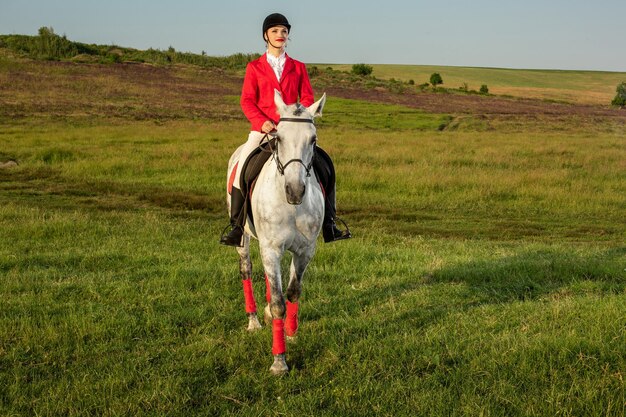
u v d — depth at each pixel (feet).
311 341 16.71
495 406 12.81
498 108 190.90
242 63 264.52
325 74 250.78
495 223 39.99
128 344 16.78
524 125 139.33
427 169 56.29
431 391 13.52
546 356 14.84
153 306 19.89
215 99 165.99
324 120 129.29
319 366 15.15
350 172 54.24
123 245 28.66
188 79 210.18
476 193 47.50
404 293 21.83
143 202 44.75
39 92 152.46
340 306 20.22
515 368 14.38
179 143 78.13
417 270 25.03
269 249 15.49
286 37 16.80
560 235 36.65
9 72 180.45
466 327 17.58
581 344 15.12
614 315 17.28
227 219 38.83
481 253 29.12
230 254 27.53
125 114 124.67
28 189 49.06
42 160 62.23
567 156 70.28
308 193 15.38
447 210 44.19
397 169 56.18
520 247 31.07
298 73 17.31
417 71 398.62
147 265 25.21
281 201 14.98
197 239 30.73
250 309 18.63
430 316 18.94
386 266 25.54
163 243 29.58
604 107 231.09
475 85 331.16
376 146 77.77
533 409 12.52
